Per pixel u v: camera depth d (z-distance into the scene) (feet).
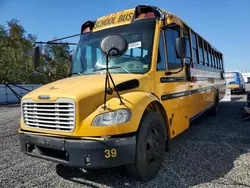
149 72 12.14
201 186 10.41
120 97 10.02
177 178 11.32
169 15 14.06
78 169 12.84
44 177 11.97
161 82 12.96
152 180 11.20
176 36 15.52
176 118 14.70
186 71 16.79
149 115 11.15
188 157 14.07
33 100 10.84
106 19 15.11
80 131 9.52
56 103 10.03
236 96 58.54
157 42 12.86
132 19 13.93
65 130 9.83
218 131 20.72
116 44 10.26
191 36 18.72
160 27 13.25
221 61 36.42
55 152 10.30
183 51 12.42
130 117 9.78
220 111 33.35
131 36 13.35
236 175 11.37
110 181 11.30
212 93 27.09
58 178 11.82
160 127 12.01
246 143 16.71
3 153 16.21
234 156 14.03
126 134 9.75
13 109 47.37
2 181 11.57
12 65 91.45
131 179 11.39
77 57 15.19
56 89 10.72
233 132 20.13
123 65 12.78
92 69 13.79
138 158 10.24
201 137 18.74
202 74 21.70
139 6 13.70
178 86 15.15
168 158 13.97
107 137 9.35
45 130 10.43
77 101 9.56
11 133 22.90
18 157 15.25
